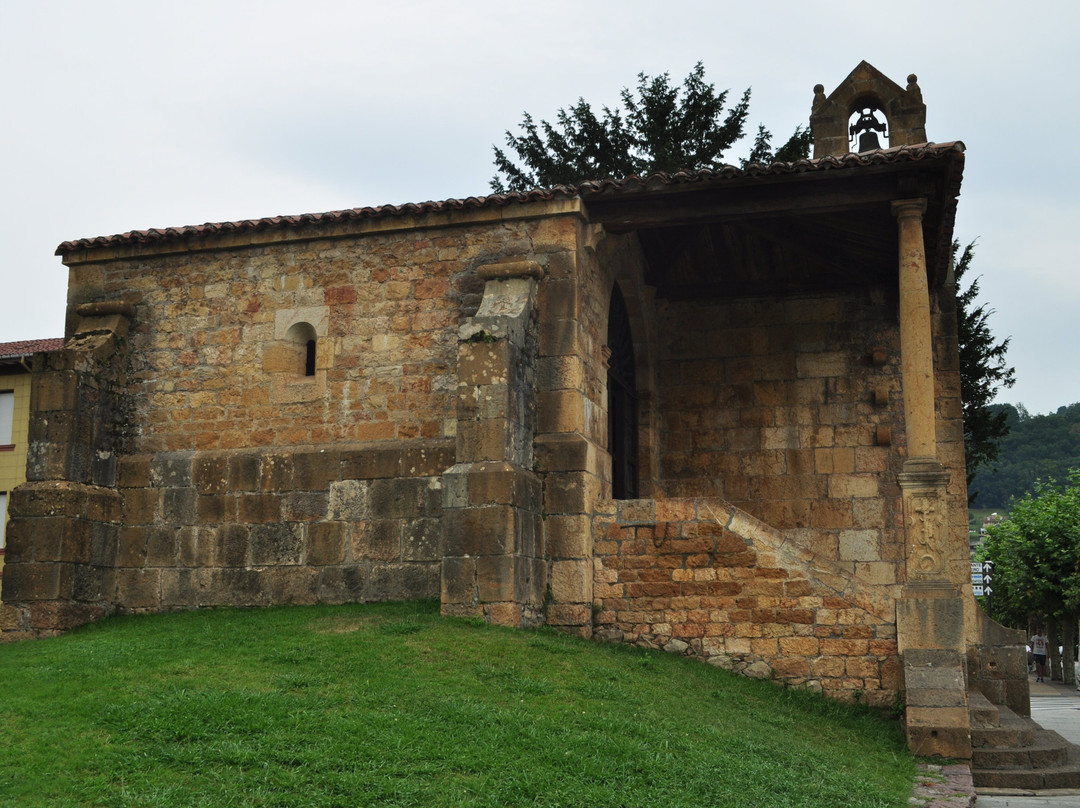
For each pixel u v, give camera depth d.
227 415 15.92
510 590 13.26
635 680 12.04
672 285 18.69
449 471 13.67
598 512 14.67
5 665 11.77
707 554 14.22
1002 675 16.06
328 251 15.91
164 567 15.61
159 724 9.12
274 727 9.24
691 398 18.44
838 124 19.02
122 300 16.72
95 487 15.61
